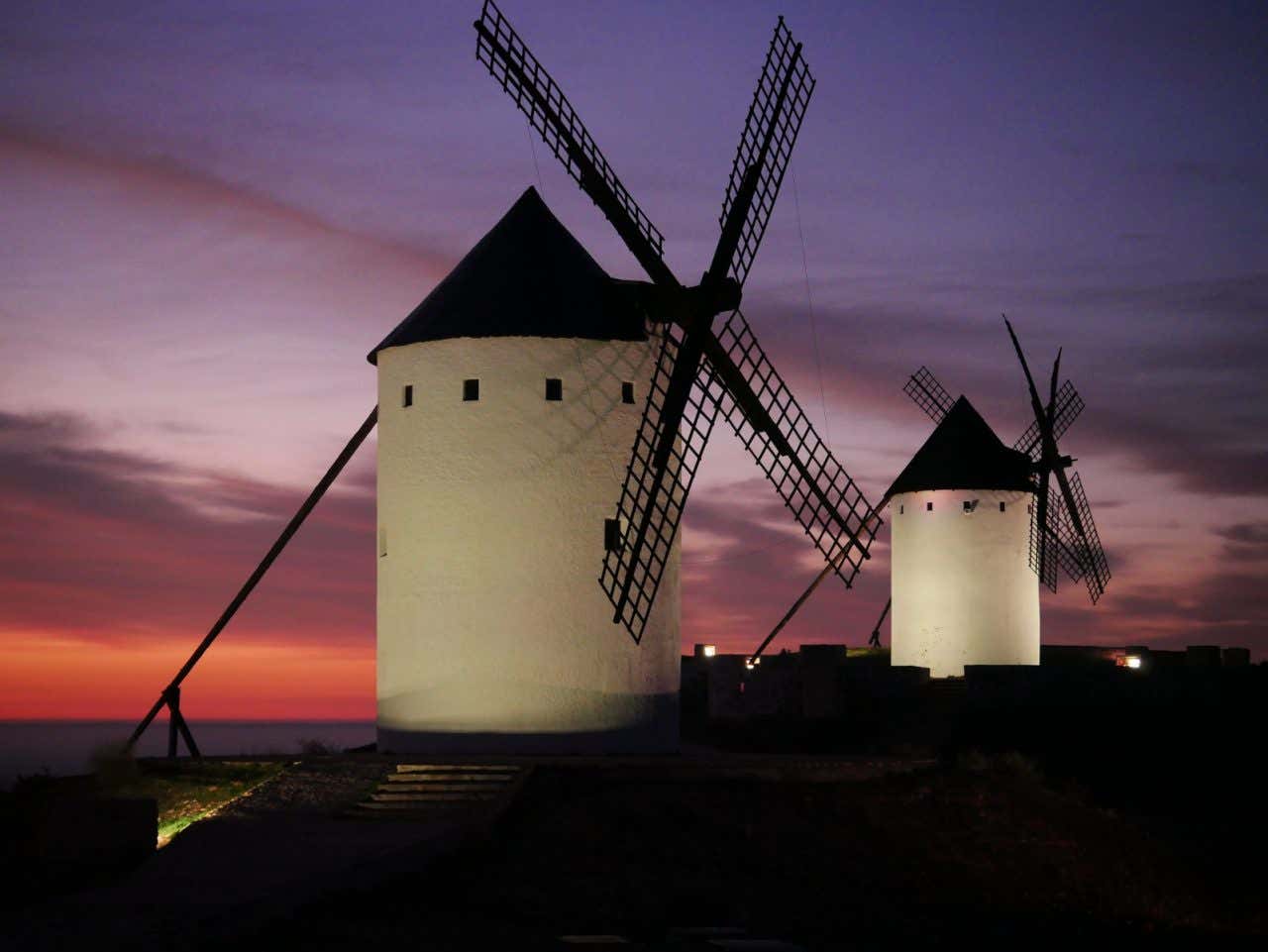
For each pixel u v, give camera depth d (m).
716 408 33.47
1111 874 28.88
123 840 22.48
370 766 29.55
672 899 23.73
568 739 32.72
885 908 25.19
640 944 20.58
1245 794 35.00
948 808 30.16
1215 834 32.34
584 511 33.22
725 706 46.34
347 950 18.59
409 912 21.20
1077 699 41.56
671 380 33.09
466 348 33.38
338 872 21.12
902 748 38.94
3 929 18.16
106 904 19.59
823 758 32.34
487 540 32.94
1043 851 29.16
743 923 23.27
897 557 59.53
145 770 30.14
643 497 33.62
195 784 29.34
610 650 33.25
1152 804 34.25
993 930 24.84
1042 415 58.25
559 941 20.31
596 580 33.19
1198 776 36.22
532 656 32.75
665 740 34.16
